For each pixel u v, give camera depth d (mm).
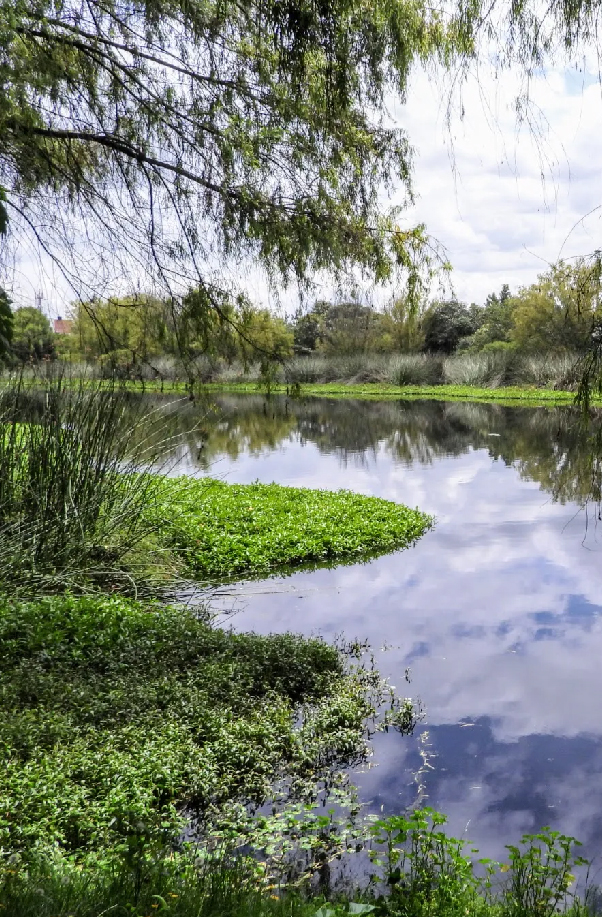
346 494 15523
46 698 5547
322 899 3465
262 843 4508
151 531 10133
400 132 6051
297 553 11297
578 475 16906
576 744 5809
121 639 6805
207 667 6531
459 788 5234
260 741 5676
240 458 21719
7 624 6566
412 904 3299
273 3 4871
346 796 5141
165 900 2887
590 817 4844
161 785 4816
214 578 10320
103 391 9250
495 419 30344
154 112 5879
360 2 4719
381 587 9977
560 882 3475
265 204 6168
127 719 5441
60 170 6039
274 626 8492
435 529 13180
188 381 6395
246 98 5891
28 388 8820
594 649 7695
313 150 5969
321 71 5117
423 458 21469
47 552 8539
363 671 7230
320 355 49406
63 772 4637
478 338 50438
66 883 3057
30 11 5234
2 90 5148
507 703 6547
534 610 8930
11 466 8609
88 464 9250
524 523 13438
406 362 47094
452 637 8109
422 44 4531
